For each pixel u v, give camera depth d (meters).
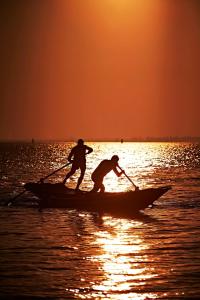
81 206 52.66
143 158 195.00
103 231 40.38
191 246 34.81
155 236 38.28
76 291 25.67
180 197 63.56
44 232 39.94
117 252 33.09
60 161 168.62
